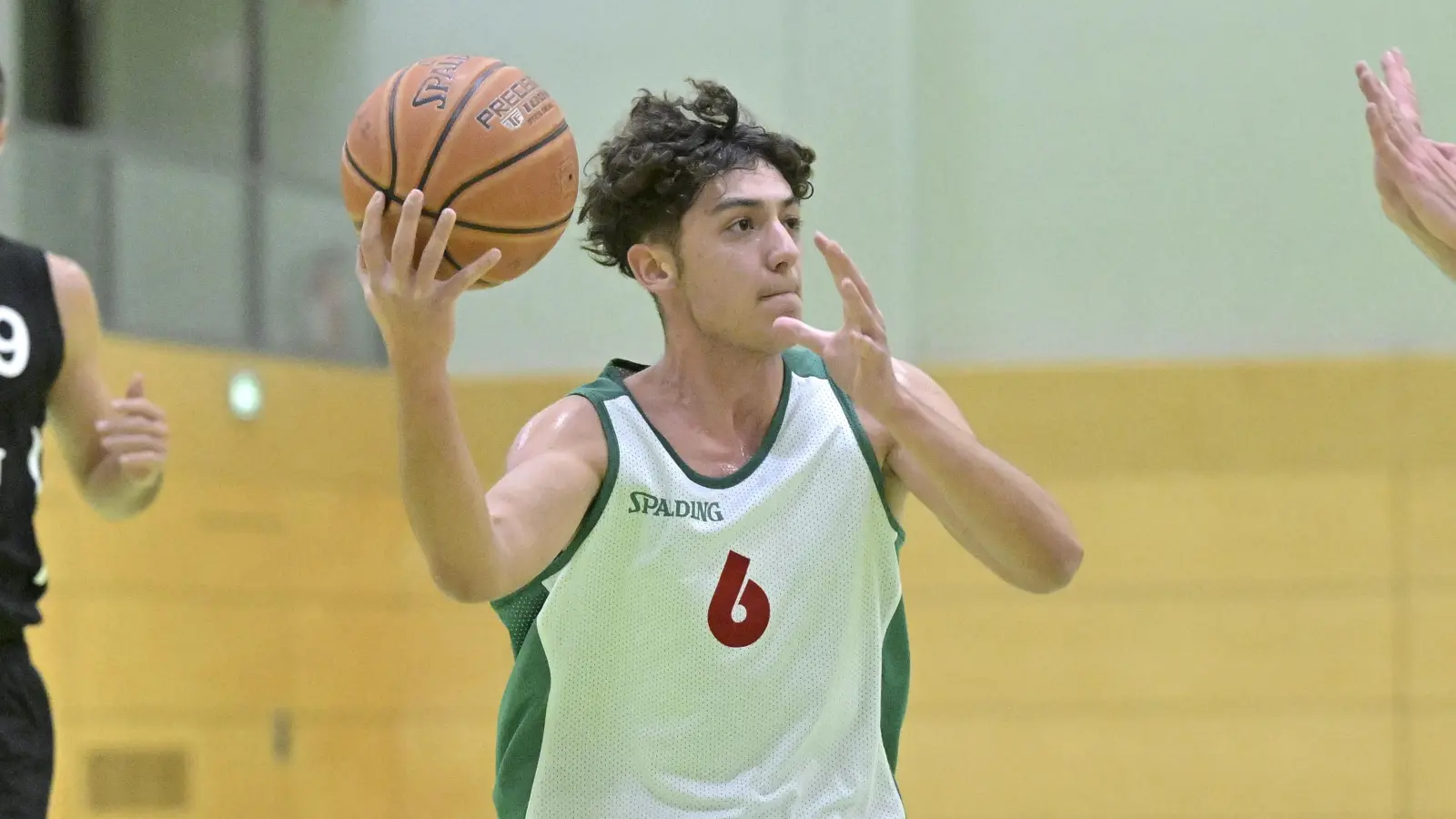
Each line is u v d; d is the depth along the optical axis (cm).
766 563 860
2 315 989
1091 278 2844
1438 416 2595
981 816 2664
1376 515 2600
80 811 2575
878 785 891
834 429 894
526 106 800
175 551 2750
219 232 2948
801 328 788
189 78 3522
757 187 856
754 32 3014
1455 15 2697
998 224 2894
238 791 2783
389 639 3030
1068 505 2714
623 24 3100
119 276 2786
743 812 840
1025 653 2680
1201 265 2792
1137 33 2842
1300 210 2755
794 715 859
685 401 897
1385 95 871
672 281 886
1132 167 2838
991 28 2908
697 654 851
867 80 2930
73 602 2605
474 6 3225
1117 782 2627
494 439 3028
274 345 3009
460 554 724
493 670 2972
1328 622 2595
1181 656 2633
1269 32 2781
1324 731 2573
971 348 2889
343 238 3181
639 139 883
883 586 907
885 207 2903
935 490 890
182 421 2784
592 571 850
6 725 911
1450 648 2544
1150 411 2702
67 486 2620
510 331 3100
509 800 880
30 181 2744
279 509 2912
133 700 2662
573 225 3078
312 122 3388
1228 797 2589
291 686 2884
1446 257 855
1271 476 2644
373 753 2969
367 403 3095
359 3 3347
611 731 862
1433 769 2531
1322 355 2714
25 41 3484
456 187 771
